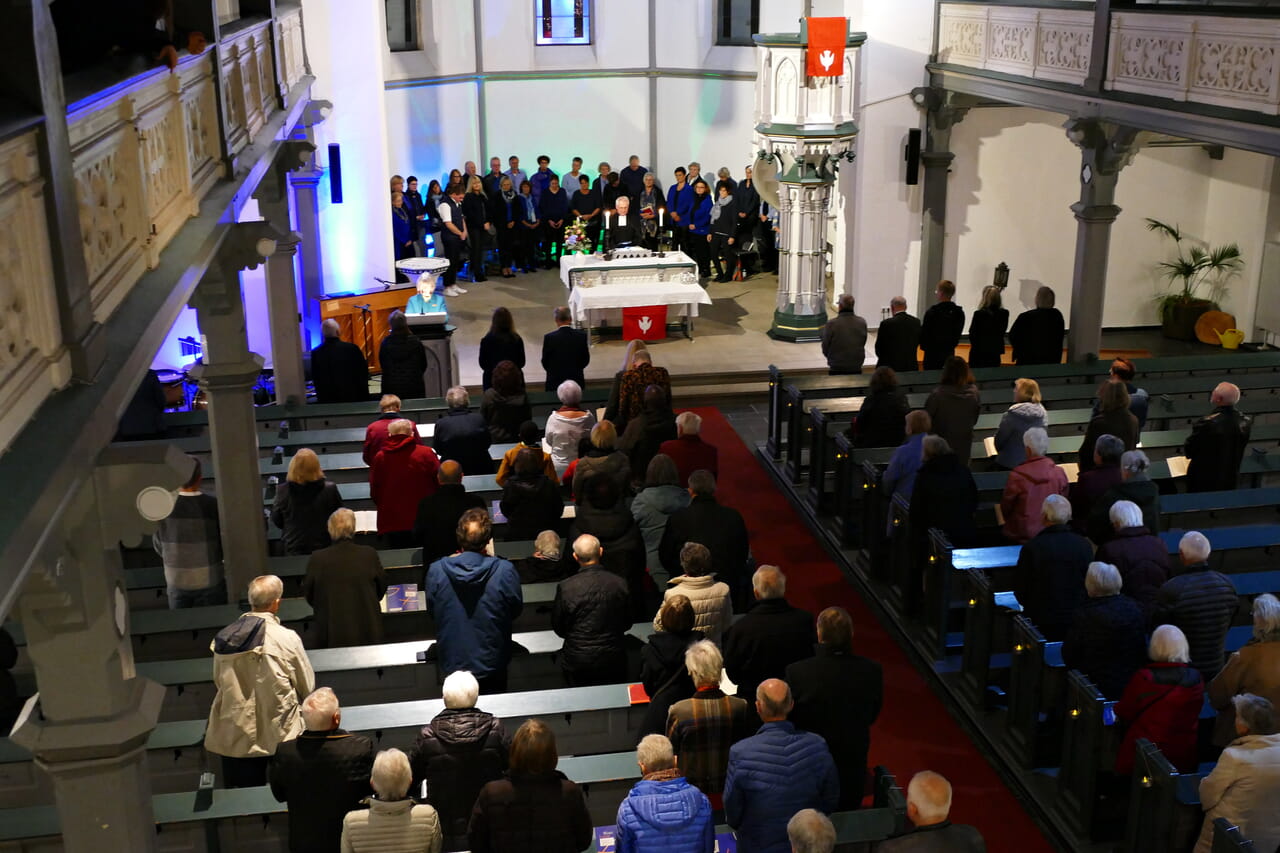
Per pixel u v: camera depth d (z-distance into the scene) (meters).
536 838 5.04
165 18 5.41
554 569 7.88
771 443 13.13
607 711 6.62
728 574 7.96
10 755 6.25
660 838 4.99
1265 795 5.41
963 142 17.28
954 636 8.95
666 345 16.91
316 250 16.03
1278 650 6.14
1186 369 12.60
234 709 6.16
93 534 4.10
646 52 21.33
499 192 20.02
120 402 3.76
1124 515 7.50
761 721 6.57
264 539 8.59
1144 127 12.20
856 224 17.38
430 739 5.63
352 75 16.25
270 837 5.93
